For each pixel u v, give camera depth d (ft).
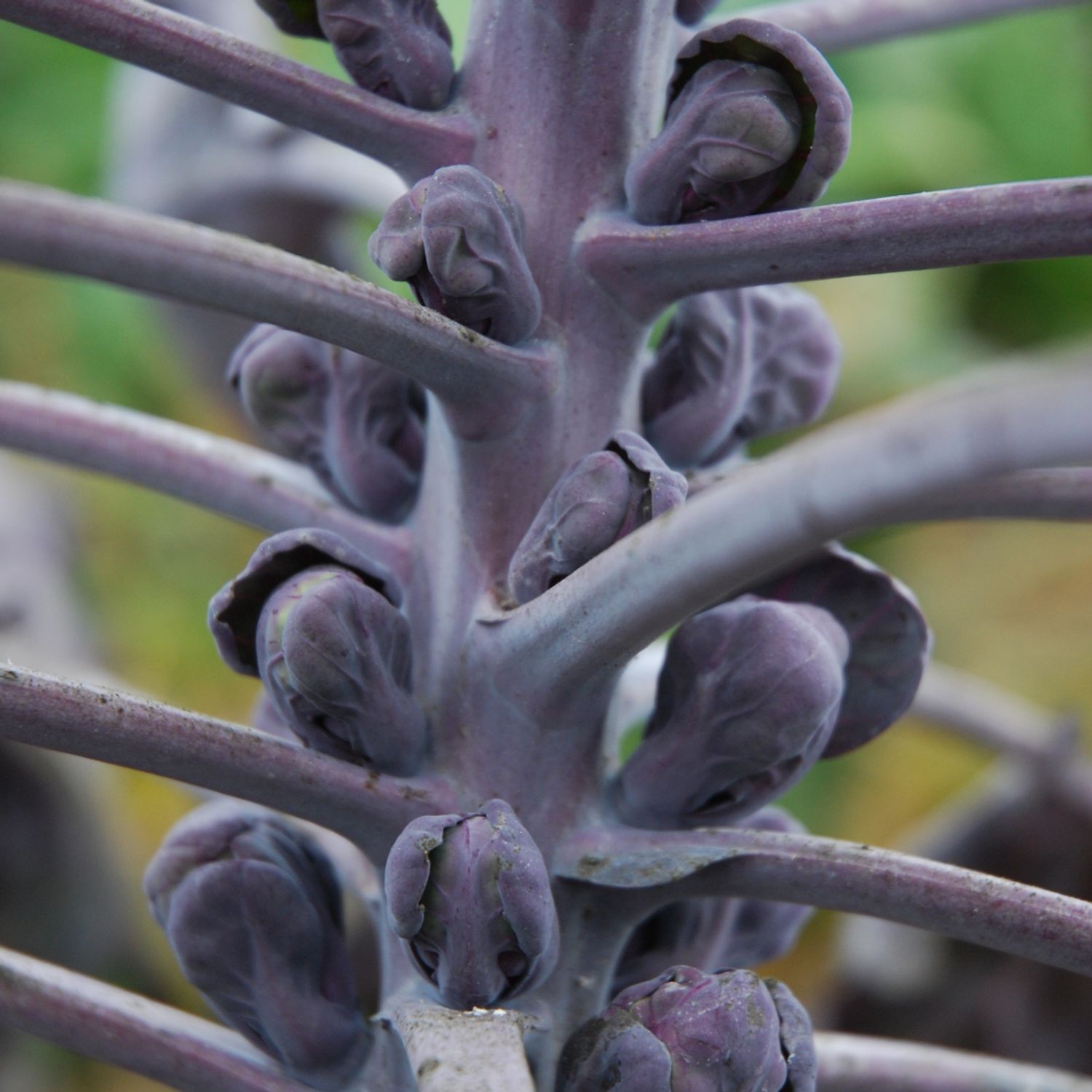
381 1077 2.63
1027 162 5.89
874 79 5.82
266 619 2.58
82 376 6.17
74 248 2.42
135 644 5.98
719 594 2.43
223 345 3.36
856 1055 2.74
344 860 2.71
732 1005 2.57
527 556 2.58
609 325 2.62
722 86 2.55
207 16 3.22
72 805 4.07
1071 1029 3.29
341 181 3.27
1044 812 3.31
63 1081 4.60
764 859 2.59
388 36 2.61
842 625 2.67
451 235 2.54
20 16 2.53
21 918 4.05
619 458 2.56
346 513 2.70
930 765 5.77
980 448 2.26
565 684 2.56
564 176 2.61
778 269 2.55
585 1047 2.59
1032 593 6.05
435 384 2.56
